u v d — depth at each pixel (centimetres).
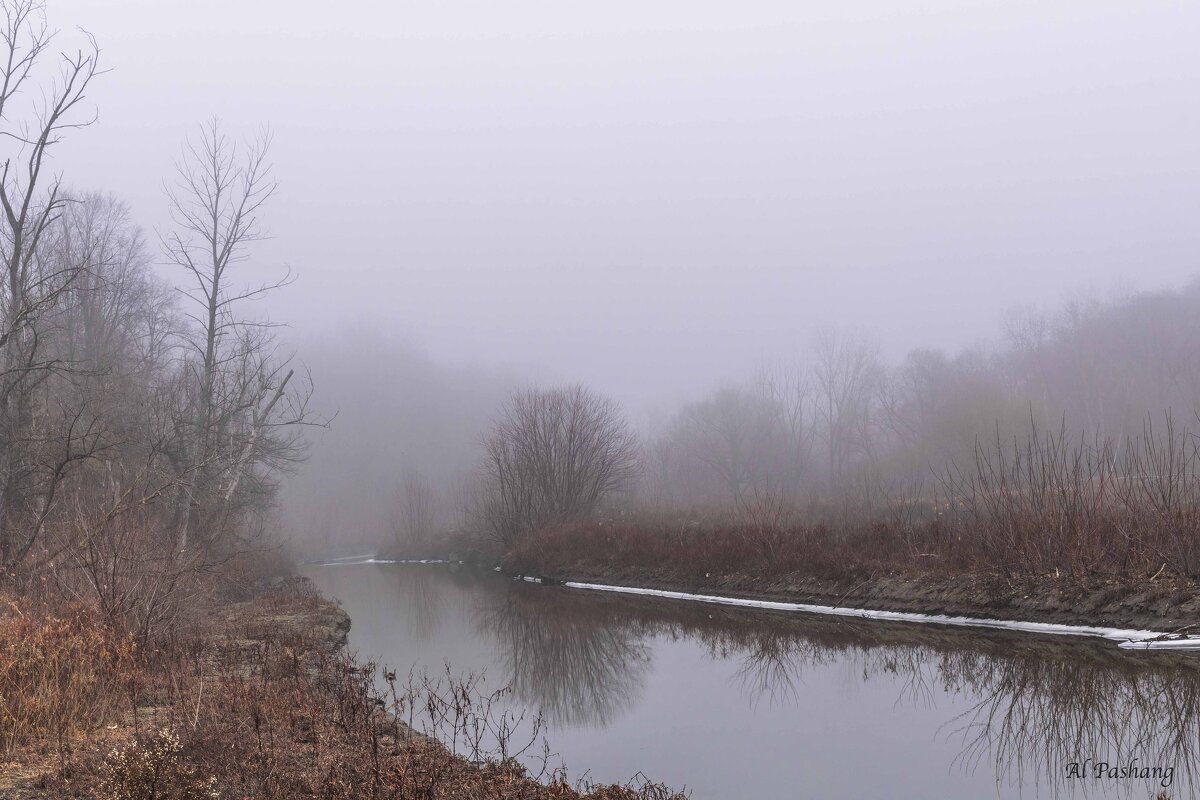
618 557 3148
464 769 927
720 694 1436
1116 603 1555
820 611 2145
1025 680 1342
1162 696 1182
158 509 2291
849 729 1186
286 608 2347
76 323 3312
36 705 892
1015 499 1959
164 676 1181
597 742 1179
